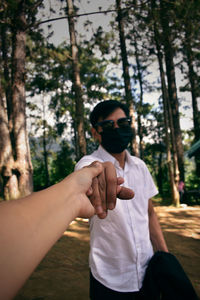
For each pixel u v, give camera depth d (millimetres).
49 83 12375
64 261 3963
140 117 21891
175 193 11094
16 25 8117
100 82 18250
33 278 3309
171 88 16531
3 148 8789
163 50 11312
